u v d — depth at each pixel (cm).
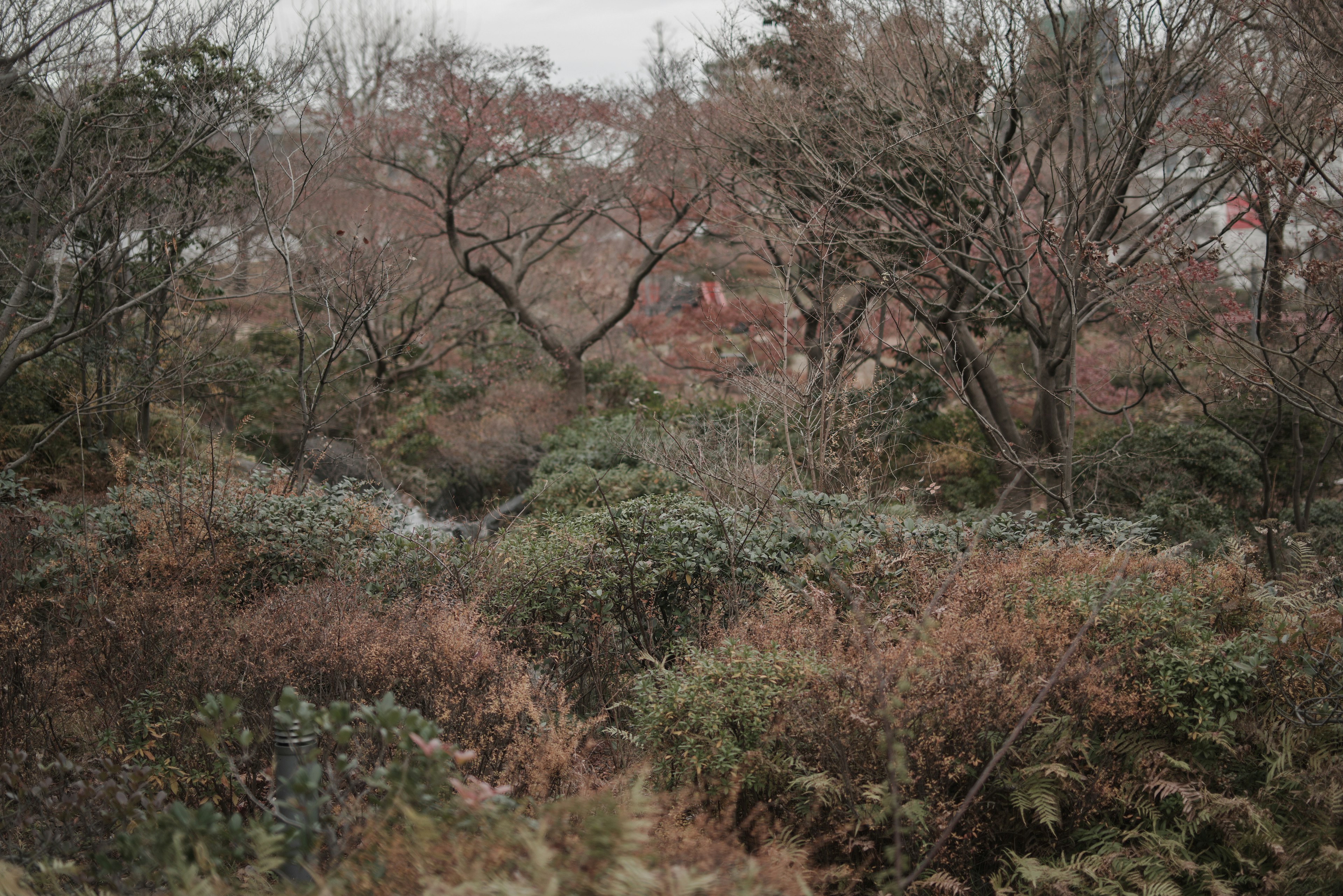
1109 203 1090
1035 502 1320
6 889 255
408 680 456
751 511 734
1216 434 1238
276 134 1256
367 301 1070
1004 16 1080
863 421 905
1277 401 1081
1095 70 1052
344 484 864
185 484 759
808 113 1192
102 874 296
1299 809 419
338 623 488
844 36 1159
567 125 1802
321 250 1355
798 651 470
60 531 680
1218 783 431
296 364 1750
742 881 251
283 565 719
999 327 1503
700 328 1962
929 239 1154
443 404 1955
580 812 274
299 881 281
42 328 977
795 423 891
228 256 1217
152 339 1191
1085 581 538
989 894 405
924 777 392
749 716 426
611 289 2519
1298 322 923
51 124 1029
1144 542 777
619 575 657
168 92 1056
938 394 1368
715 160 1380
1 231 1090
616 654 648
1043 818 390
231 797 397
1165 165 1238
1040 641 471
